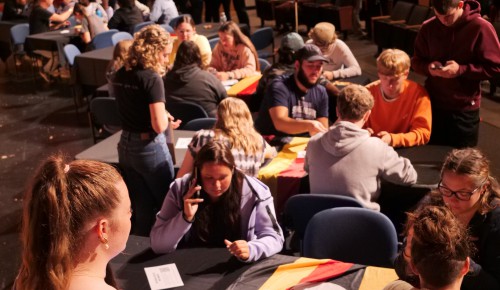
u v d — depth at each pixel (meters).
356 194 3.00
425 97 3.63
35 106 7.38
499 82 6.39
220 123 3.32
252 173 3.33
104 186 1.25
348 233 2.65
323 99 3.86
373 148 2.99
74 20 9.15
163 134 3.53
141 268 2.43
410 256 1.62
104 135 5.43
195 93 4.60
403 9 8.55
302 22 10.89
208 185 2.53
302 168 3.54
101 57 6.80
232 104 3.32
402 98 3.63
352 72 5.30
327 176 3.04
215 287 2.29
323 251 2.66
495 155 5.15
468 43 3.51
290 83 3.84
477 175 2.22
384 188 3.16
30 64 9.40
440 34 3.60
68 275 1.21
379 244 2.62
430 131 3.60
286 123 3.77
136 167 3.49
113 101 4.86
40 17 8.66
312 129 3.71
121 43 4.97
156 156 3.46
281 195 3.48
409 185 3.10
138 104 3.32
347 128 2.99
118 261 2.49
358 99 2.99
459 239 1.54
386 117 3.68
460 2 3.42
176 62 4.62
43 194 1.21
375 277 2.30
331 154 3.03
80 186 1.23
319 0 10.59
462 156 2.27
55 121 6.81
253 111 5.09
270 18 11.52
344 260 2.67
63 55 8.07
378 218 2.61
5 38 9.08
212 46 7.12
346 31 10.12
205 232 2.60
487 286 2.21
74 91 6.97
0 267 3.90
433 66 3.52
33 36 8.25
